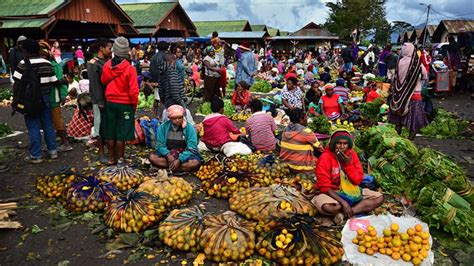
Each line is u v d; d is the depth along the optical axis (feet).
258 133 22.84
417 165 17.88
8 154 23.70
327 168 15.64
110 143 21.13
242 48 43.34
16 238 14.17
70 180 17.57
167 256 13.05
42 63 21.06
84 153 24.12
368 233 13.58
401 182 18.16
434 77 47.62
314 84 36.81
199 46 130.00
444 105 43.60
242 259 12.62
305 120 20.92
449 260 13.01
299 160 19.77
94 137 25.39
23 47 20.45
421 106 25.27
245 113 36.32
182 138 20.61
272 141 22.89
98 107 21.53
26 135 28.86
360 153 21.39
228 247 12.52
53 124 23.86
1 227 14.43
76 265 12.56
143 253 13.20
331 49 148.05
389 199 17.65
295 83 31.96
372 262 12.64
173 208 16.20
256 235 13.33
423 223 14.75
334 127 30.96
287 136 20.08
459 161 24.00
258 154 21.74
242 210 15.39
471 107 42.27
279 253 12.35
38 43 21.02
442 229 15.01
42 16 63.93
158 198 15.79
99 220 15.24
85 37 95.86
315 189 16.97
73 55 73.56
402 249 12.96
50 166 21.65
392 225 13.70
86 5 73.00
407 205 16.74
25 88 20.53
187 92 49.65
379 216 15.14
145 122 25.77
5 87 57.31
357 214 15.65
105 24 86.89
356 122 32.65
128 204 14.71
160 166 20.40
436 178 16.81
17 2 67.87
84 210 15.87
